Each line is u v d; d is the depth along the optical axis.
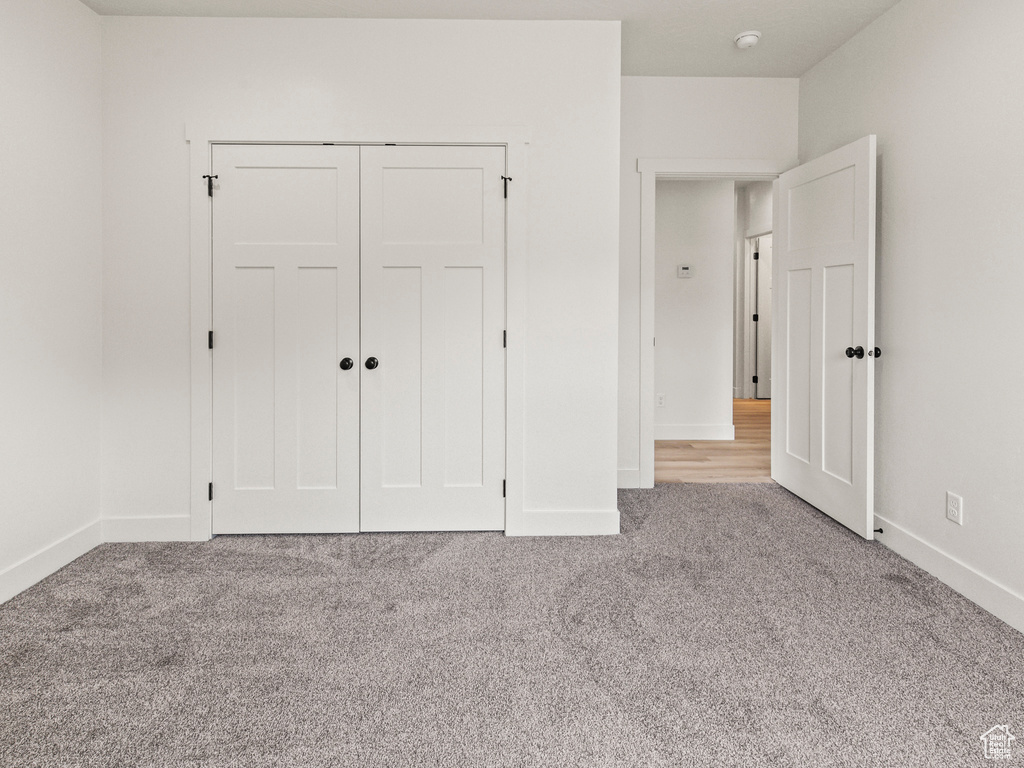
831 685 1.69
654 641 1.94
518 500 2.96
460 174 2.90
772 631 2.00
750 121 3.75
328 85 2.83
